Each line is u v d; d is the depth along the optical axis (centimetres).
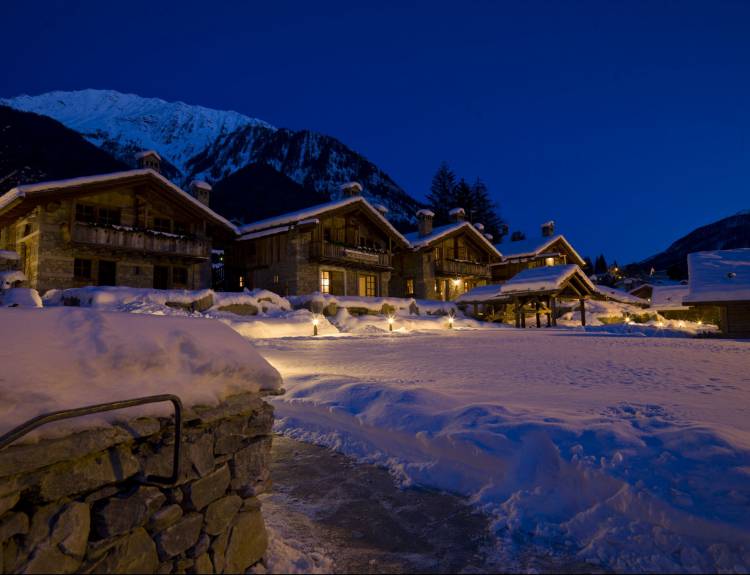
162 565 232
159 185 2403
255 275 3170
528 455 401
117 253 2358
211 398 265
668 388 712
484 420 477
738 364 1041
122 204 2397
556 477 376
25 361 210
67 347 229
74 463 203
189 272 2661
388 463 471
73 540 197
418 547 313
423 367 1008
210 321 331
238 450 288
